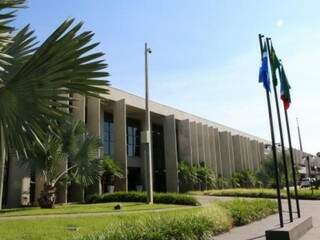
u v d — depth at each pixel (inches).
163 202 892.0
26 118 153.6
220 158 1950.1
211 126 1930.4
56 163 768.9
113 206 783.1
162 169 1676.9
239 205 584.7
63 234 394.9
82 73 150.4
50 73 147.8
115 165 1173.1
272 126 435.2
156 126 1736.0
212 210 478.0
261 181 1828.2
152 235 322.3
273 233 365.1
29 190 943.7
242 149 2230.6
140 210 680.4
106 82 153.5
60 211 664.4
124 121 1291.8
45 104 151.8
